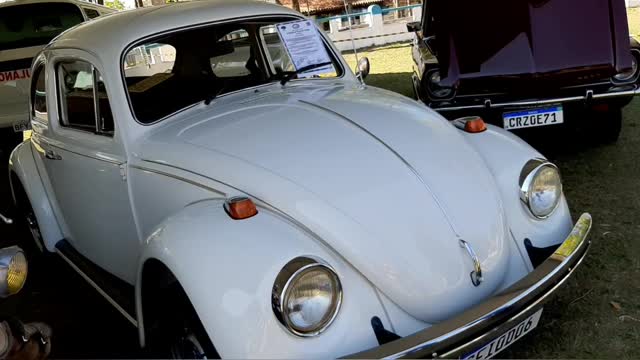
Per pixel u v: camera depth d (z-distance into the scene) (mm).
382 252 2082
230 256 1955
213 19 3141
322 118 2654
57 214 3824
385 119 2660
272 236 2027
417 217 2201
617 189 4156
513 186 2525
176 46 3010
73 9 8156
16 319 1761
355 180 2260
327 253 2066
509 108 4770
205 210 2201
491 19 4848
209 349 1949
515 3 4820
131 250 2957
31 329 1798
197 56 3068
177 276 1979
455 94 4844
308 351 1876
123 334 3229
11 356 1682
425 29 5965
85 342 3186
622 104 4672
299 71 3352
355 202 2176
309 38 3449
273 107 2842
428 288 2105
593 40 4617
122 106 2809
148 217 2719
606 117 4887
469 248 2215
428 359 1878
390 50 13906
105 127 2986
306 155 2373
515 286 2127
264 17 3312
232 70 3176
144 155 2701
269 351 1834
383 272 2064
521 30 4750
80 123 3236
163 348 2252
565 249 2305
